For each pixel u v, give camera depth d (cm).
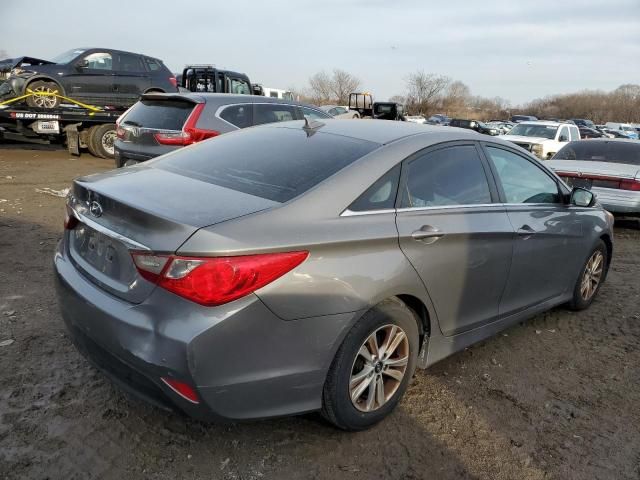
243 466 260
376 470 263
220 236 229
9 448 259
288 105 862
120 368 248
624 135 4688
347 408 273
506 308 376
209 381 230
